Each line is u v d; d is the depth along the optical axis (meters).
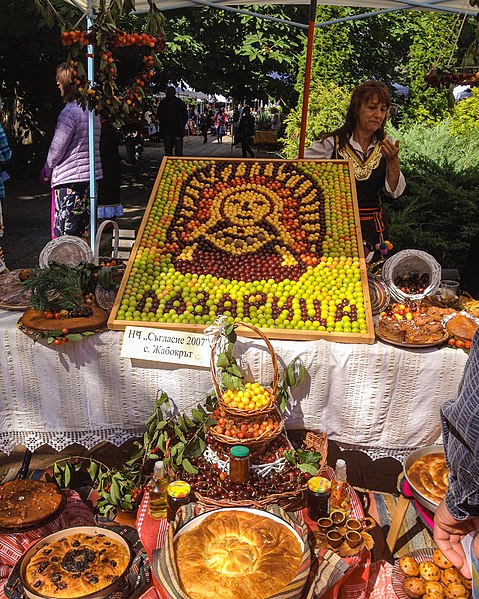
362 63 11.65
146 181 13.85
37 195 11.86
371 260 3.81
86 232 5.55
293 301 2.92
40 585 2.15
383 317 2.89
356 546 2.30
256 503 2.35
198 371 2.83
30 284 2.88
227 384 2.63
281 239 3.31
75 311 2.92
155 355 2.79
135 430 3.02
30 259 7.38
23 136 14.80
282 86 13.91
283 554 2.03
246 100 15.30
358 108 3.79
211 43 12.42
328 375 2.78
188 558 1.99
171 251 3.25
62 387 2.89
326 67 9.58
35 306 2.87
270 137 18.92
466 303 3.17
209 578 1.91
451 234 6.30
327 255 3.20
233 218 3.43
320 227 3.36
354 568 2.31
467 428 1.41
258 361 2.80
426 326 2.77
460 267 6.15
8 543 2.52
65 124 5.11
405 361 2.73
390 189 3.94
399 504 2.71
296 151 9.62
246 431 2.54
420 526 3.02
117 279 3.25
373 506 3.08
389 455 2.95
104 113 3.38
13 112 14.35
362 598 2.35
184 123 13.19
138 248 3.25
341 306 2.93
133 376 2.87
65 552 2.32
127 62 11.49
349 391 2.80
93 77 4.52
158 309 2.90
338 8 9.44
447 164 6.93
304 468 2.56
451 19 9.63
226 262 3.16
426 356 2.72
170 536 2.04
